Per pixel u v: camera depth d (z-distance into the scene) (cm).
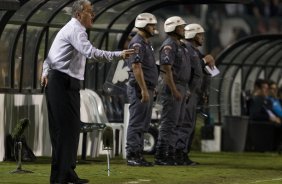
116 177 3634
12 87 4662
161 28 10338
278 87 6975
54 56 3134
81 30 3123
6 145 4503
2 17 4231
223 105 6334
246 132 6319
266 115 6388
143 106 4125
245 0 5253
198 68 4481
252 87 6681
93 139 4838
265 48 6334
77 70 3150
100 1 4872
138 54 4034
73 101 3155
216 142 6294
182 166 4350
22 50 4706
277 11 11781
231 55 6162
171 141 4322
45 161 4453
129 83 4138
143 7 5228
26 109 4716
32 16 4650
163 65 4231
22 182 3375
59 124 3145
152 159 4925
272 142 6347
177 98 4244
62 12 4781
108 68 5291
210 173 3981
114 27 5256
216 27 11212
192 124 4494
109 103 5256
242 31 11481
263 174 4038
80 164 4328
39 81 4878
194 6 10969
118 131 5059
